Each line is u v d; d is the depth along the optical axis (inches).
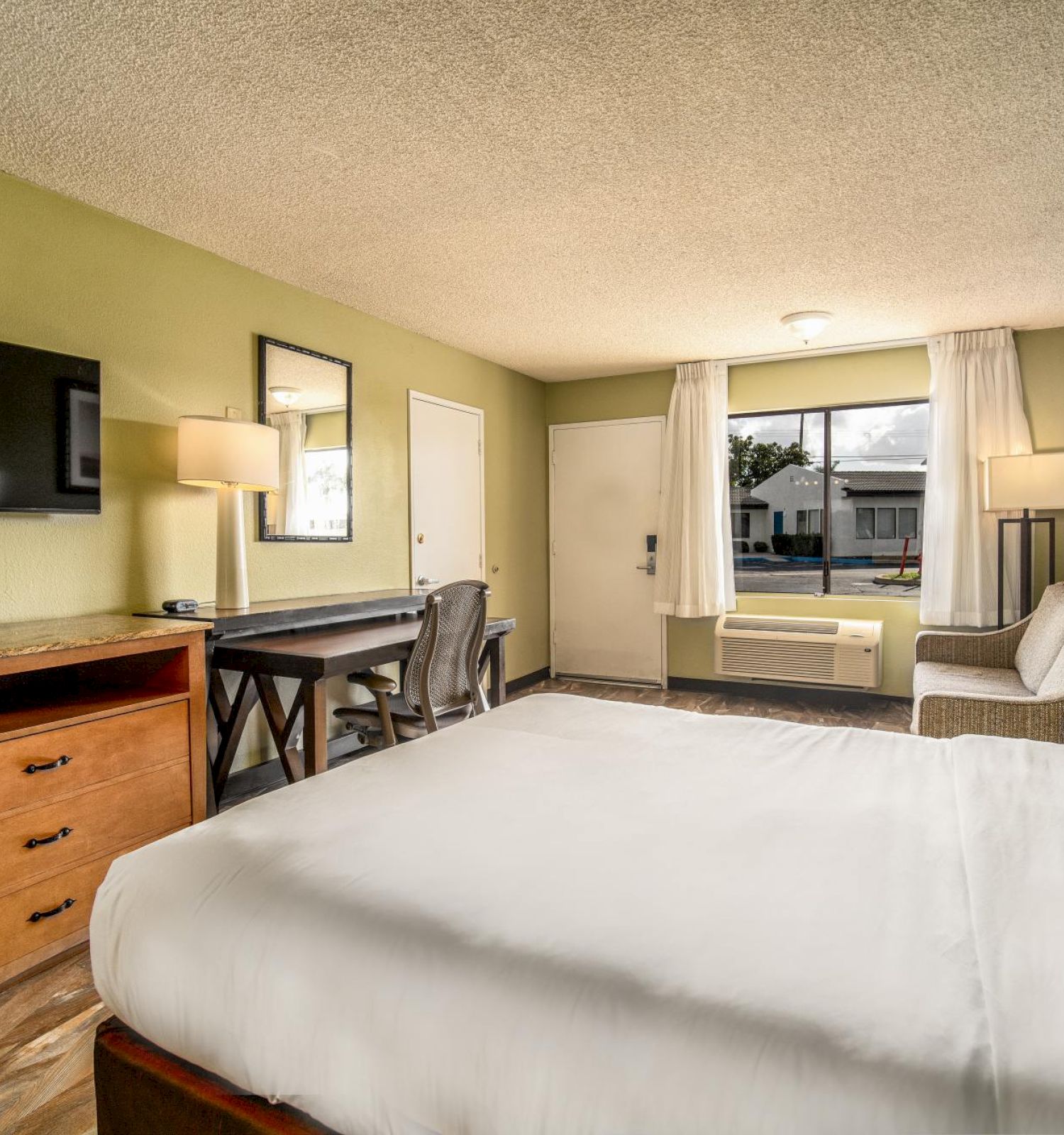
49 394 99.7
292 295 142.7
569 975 33.0
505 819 51.0
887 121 88.6
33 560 101.3
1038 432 175.2
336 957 36.9
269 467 118.8
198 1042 39.7
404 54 75.1
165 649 96.4
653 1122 28.8
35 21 69.3
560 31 71.8
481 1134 31.7
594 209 111.8
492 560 205.5
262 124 88.0
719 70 78.4
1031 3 68.4
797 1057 28.3
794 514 206.1
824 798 55.4
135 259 114.9
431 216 113.7
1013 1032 28.8
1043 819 50.2
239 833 48.5
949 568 176.9
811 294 150.1
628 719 79.6
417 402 176.1
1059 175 102.2
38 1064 63.3
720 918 37.5
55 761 79.7
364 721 113.3
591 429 226.8
